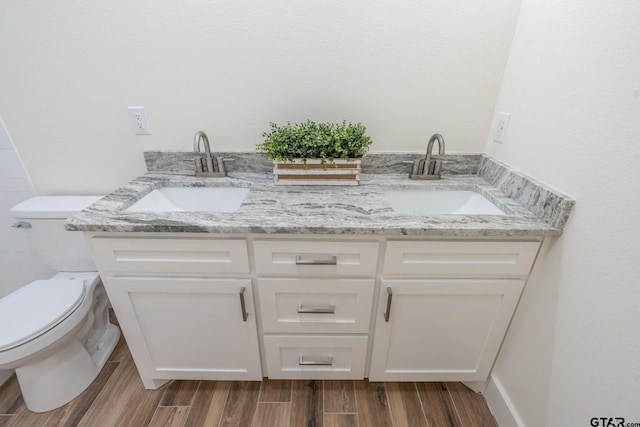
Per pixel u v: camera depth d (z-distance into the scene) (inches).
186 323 42.6
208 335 43.8
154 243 36.5
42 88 46.4
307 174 47.0
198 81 47.0
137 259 37.7
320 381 52.4
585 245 31.3
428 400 49.6
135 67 45.8
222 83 47.2
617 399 28.0
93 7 41.8
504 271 38.3
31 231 50.8
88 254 53.3
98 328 58.1
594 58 30.0
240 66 46.1
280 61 45.9
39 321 42.3
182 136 50.9
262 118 49.9
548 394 36.6
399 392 50.8
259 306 41.6
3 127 48.9
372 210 39.3
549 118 36.7
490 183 48.7
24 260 60.4
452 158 52.0
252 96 48.2
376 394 50.3
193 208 50.6
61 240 51.8
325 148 44.8
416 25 43.7
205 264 38.0
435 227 34.8
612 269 28.3
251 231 35.0
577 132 32.3
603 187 29.2
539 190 37.2
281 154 45.2
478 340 44.3
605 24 28.7
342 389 51.0
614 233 28.0
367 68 46.4
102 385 51.3
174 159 52.0
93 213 37.0
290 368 47.3
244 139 51.4
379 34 44.3
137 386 51.2
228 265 38.1
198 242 36.5
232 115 49.6
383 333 43.1
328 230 34.9
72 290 48.1
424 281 38.9
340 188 46.9
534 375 39.0
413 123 50.2
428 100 48.5
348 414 47.1
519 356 41.9
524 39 41.5
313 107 49.1
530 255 37.2
